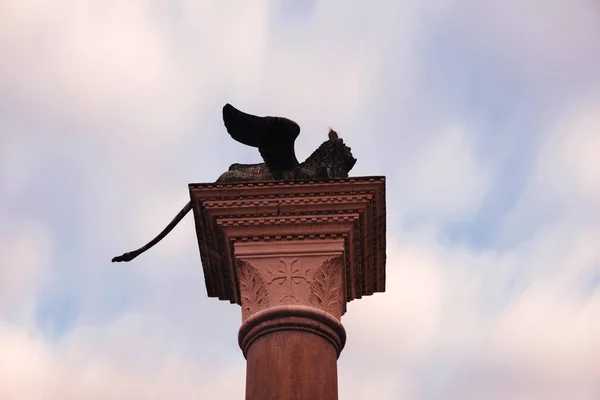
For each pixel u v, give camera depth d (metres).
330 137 14.21
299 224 12.86
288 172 13.61
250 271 12.62
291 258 12.68
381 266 13.80
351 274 13.52
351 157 14.12
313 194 12.95
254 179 13.53
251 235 12.86
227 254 13.19
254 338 12.18
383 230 13.26
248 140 13.64
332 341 12.26
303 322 12.09
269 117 13.41
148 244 13.77
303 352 11.91
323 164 13.83
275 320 12.12
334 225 12.86
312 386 11.66
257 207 12.92
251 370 11.94
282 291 12.41
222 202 12.97
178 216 13.77
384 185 12.89
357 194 12.90
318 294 12.42
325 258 12.67
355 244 13.20
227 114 13.45
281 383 11.64
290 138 13.53
